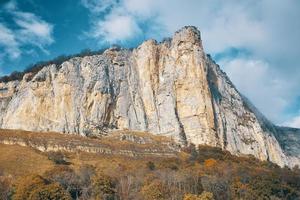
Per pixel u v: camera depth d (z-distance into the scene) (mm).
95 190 133750
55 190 125938
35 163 159250
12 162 156625
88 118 198500
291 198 154625
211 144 193125
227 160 179875
